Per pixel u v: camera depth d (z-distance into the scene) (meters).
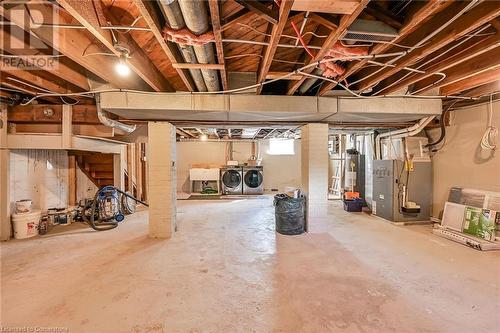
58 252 3.08
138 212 5.52
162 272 2.54
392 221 4.49
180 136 8.04
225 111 3.10
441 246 3.28
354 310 1.91
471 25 1.63
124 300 2.04
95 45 2.17
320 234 3.83
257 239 3.59
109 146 4.73
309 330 1.69
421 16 1.52
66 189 4.92
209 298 2.08
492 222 3.27
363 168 5.93
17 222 3.60
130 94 2.97
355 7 1.42
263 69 2.29
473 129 3.83
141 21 1.86
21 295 2.11
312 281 2.35
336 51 1.99
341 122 3.97
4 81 2.56
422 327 1.71
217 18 1.50
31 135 3.59
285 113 3.24
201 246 3.30
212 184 8.57
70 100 3.60
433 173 4.55
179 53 2.13
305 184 4.02
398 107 3.26
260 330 1.70
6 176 3.55
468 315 1.84
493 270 2.56
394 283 2.31
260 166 7.94
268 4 1.61
